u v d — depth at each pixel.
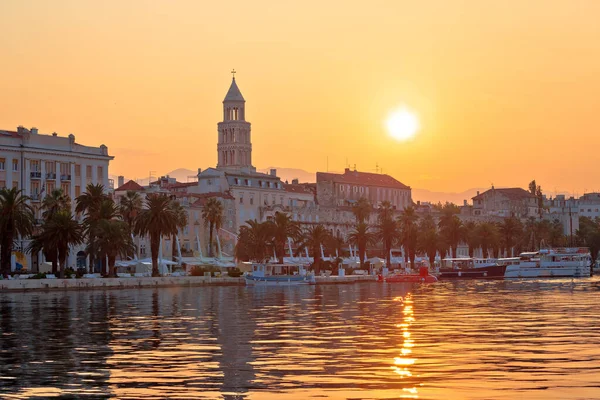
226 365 54.88
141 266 188.88
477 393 45.22
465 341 67.00
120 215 169.12
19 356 59.41
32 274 159.00
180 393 45.75
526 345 64.12
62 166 191.50
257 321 86.56
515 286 175.62
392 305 112.31
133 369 53.41
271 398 44.44
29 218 149.38
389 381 48.72
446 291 154.50
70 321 86.25
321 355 59.25
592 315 92.00
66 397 44.97
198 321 86.56
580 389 46.03
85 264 189.12
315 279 198.00
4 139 179.75
